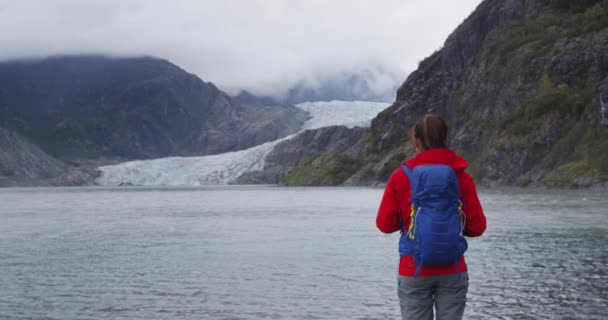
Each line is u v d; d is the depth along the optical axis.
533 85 136.50
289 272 18.05
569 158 110.06
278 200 86.12
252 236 30.00
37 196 143.62
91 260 21.19
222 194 134.00
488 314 12.25
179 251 23.75
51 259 21.59
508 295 14.07
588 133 109.38
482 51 172.62
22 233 33.44
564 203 54.47
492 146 129.88
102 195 143.88
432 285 6.38
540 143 120.31
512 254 21.22
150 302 13.84
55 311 12.98
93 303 13.76
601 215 39.22
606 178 95.75
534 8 170.62
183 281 16.59
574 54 129.62
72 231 34.62
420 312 6.46
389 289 15.22
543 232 28.83
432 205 6.07
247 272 18.11
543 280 15.96
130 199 106.31
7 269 19.08
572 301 13.31
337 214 49.25
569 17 154.00
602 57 124.69
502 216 39.78
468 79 175.88
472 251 22.20
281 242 26.77
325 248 24.27
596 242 24.42
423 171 6.14
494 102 146.62
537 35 150.38
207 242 27.20
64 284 16.25
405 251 6.36
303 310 12.92
